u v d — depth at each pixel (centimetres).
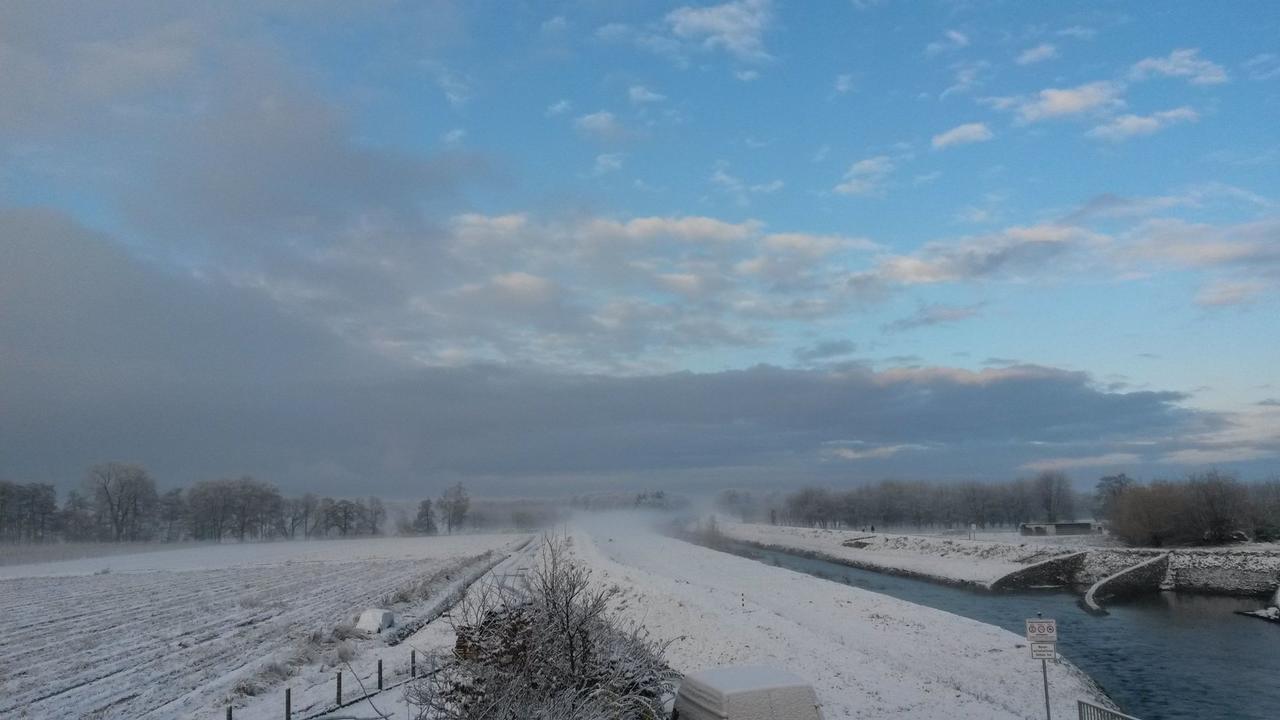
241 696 2269
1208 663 3716
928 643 3744
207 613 4419
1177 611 5422
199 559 10444
